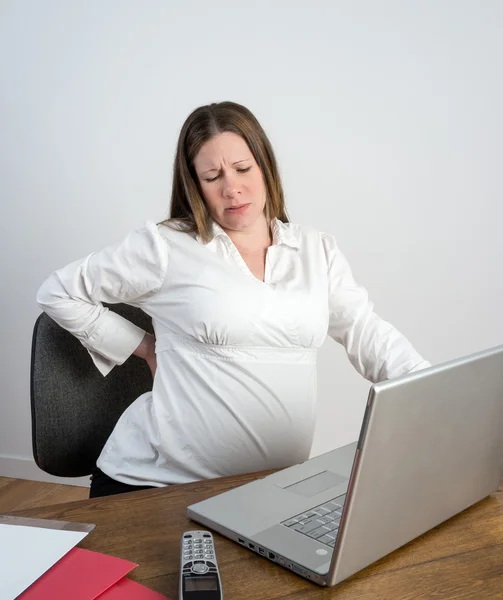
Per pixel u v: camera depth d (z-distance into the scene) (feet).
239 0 8.23
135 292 4.99
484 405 3.17
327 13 8.04
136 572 2.92
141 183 8.91
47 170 9.23
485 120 7.80
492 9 7.54
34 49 8.99
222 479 3.94
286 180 8.55
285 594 2.77
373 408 2.54
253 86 8.40
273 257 5.05
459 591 2.81
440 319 8.40
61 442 5.29
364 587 2.83
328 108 8.25
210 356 4.74
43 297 5.14
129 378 5.57
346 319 5.22
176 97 8.61
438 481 3.10
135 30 8.61
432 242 8.24
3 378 9.91
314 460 4.02
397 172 8.19
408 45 7.88
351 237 8.50
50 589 2.73
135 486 4.85
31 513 3.46
